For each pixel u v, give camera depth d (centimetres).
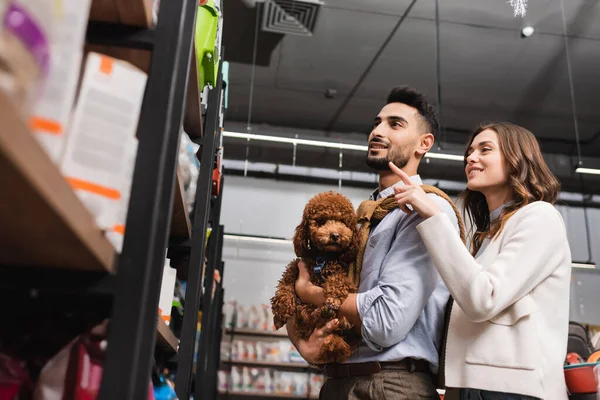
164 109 76
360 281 154
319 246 155
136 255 67
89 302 71
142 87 67
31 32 45
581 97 598
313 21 500
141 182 71
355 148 541
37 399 67
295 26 505
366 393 138
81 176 59
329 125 662
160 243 75
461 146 666
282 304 157
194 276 148
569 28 498
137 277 66
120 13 79
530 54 539
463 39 521
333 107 636
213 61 141
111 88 63
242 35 522
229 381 573
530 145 153
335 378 147
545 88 588
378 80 589
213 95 169
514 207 145
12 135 37
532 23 494
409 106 176
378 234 154
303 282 156
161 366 133
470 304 124
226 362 579
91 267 64
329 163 643
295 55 552
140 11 78
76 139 59
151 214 69
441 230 129
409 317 133
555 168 667
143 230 68
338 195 166
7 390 66
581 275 665
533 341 126
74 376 68
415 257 141
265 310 609
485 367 127
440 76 579
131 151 65
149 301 70
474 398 127
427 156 454
